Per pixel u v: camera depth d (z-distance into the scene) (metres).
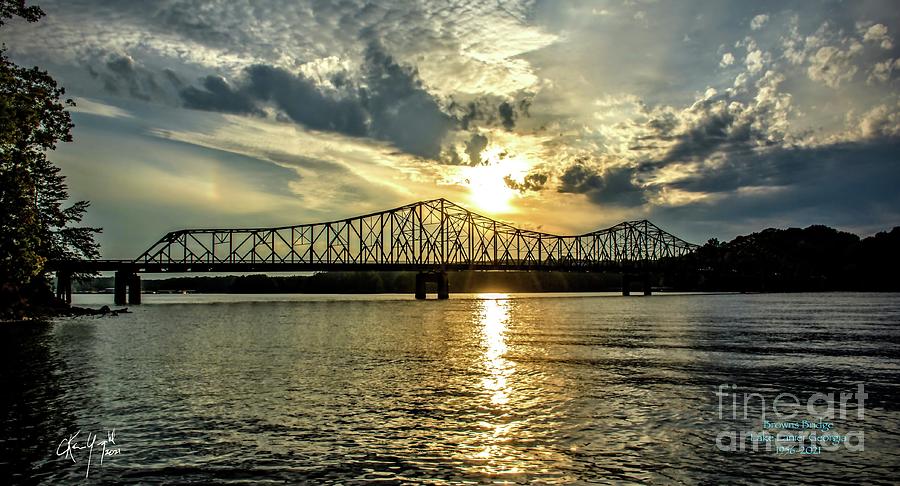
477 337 63.16
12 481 19.00
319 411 27.33
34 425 24.67
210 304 158.88
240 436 23.44
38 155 57.66
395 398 30.19
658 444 22.94
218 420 25.62
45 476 19.41
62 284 128.25
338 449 22.02
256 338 61.09
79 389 31.89
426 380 35.44
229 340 58.75
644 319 94.62
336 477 19.45
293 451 21.78
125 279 159.12
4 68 50.00
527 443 22.84
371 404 28.80
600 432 24.38
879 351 50.69
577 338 62.22
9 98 49.25
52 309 94.00
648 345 55.03
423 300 197.00
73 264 112.12
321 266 179.25
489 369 39.88
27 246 61.22
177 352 48.16
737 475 20.05
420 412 27.30
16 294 85.62
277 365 41.16
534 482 19.16
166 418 25.89
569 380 35.78
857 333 68.06
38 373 37.09
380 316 104.25
